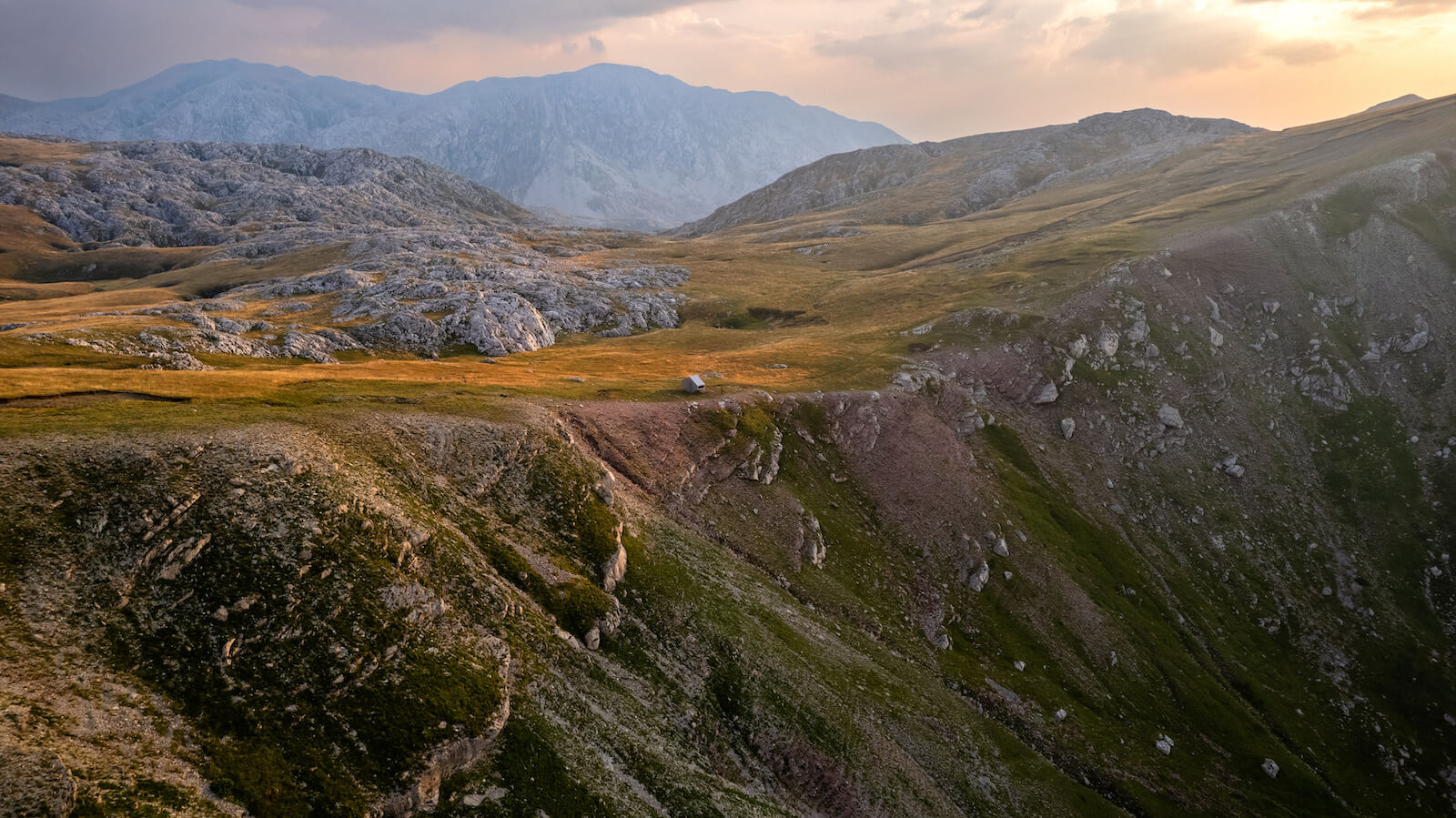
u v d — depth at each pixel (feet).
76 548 150.41
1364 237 599.57
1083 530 400.88
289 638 155.84
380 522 191.72
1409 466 468.75
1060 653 328.90
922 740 243.40
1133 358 510.58
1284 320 552.41
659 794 178.19
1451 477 458.09
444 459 240.94
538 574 217.77
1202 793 285.64
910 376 454.40
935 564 349.00
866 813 209.67
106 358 342.85
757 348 544.21
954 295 636.07
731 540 301.22
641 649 223.10
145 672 137.90
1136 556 403.34
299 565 168.35
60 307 632.79
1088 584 367.45
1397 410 501.56
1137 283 556.10
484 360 465.47
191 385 253.24
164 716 132.16
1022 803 238.48
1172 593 393.91
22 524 148.46
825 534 336.90
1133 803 267.39
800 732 221.25
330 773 139.64
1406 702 364.17
